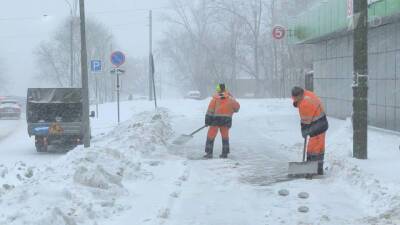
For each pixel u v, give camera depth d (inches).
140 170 1332.4
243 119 2842.0
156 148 1704.0
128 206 997.2
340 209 978.1
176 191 1128.2
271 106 3848.4
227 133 1610.5
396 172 1153.4
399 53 1945.1
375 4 1887.3
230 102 1604.3
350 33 2413.9
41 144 2600.9
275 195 1097.4
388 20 1895.9
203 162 1513.3
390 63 2031.3
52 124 2596.0
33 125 2596.0
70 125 2610.7
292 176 1257.4
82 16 2225.6
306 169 1242.0
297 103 1268.5
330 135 1913.1
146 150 1646.2
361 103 1352.1
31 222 781.9
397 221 868.0
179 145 1861.5
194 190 1157.7
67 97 2691.9
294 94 1259.8
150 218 925.2
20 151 2645.2
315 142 1255.5
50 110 2674.7
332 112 2824.8
